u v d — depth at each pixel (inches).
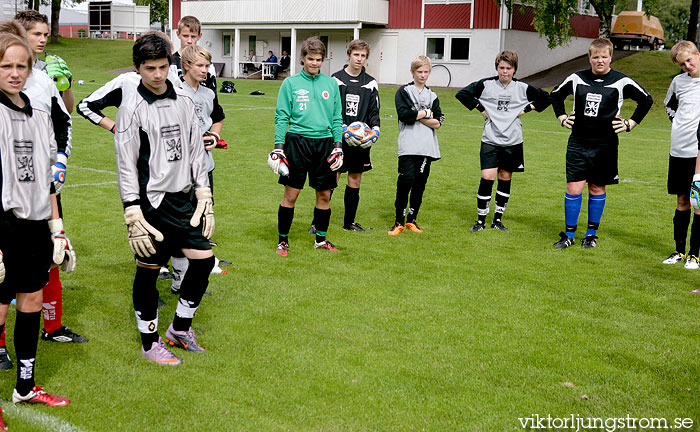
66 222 269.9
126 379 134.1
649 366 146.3
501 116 271.6
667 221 305.3
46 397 123.4
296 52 1396.4
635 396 132.0
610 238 271.7
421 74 264.5
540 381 137.9
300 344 154.2
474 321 172.4
